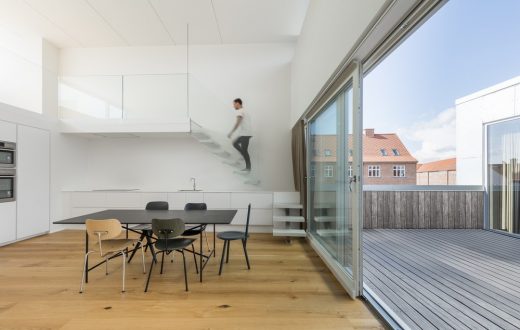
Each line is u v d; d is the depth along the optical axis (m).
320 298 2.42
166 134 5.41
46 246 4.16
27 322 2.02
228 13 4.75
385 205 5.20
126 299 2.40
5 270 3.12
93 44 5.78
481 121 4.96
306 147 4.70
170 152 5.93
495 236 4.50
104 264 3.33
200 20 4.96
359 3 1.95
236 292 2.54
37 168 4.80
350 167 2.69
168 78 5.40
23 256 3.65
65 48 5.88
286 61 5.84
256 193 5.23
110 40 5.64
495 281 2.63
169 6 4.54
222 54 5.88
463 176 5.32
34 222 4.73
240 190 5.70
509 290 2.43
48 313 2.15
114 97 5.31
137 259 3.54
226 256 3.63
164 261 3.46
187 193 5.27
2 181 4.20
